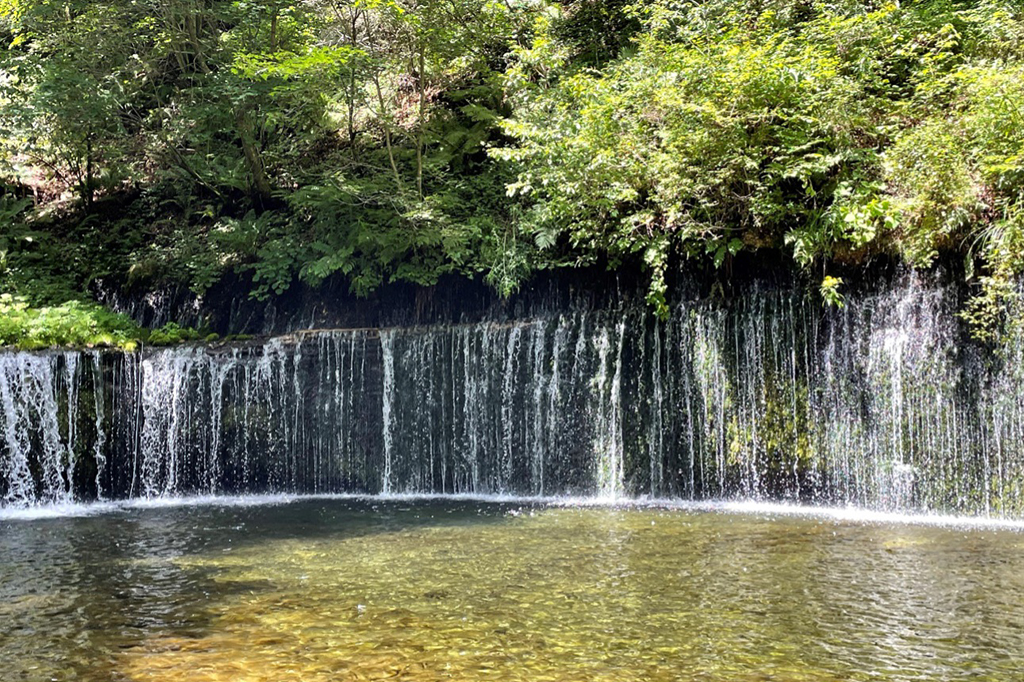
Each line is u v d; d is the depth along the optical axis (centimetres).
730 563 699
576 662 466
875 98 1044
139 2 1438
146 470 1240
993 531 846
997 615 544
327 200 1363
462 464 1248
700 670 453
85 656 488
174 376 1260
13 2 1496
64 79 1437
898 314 987
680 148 1073
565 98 1289
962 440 943
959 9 1153
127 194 1753
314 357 1295
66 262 1628
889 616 545
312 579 663
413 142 1490
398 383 1280
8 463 1156
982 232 920
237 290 1506
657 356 1141
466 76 1617
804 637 505
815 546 770
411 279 1341
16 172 1744
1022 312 901
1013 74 935
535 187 1321
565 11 1609
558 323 1208
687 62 1098
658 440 1133
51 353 1195
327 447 1286
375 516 998
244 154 1585
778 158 1018
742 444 1080
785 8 1201
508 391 1227
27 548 820
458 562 717
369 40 1462
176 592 629
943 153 925
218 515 1030
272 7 1428
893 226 932
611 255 1195
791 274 1063
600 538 820
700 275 1135
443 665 464
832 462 1022
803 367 1047
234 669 463
